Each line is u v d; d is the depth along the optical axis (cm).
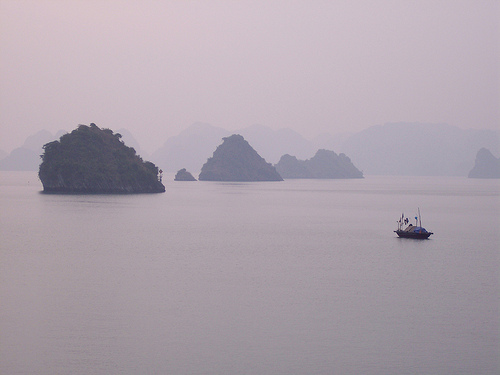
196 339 4588
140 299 5697
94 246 9081
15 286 6172
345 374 3981
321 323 5016
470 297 5947
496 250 9294
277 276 6912
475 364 4181
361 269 7456
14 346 4400
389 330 4856
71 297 5741
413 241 10469
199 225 12838
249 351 4353
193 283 6444
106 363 4112
